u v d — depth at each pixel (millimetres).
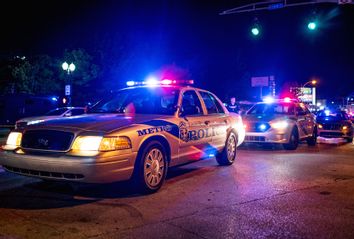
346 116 17219
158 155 6246
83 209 5254
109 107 7406
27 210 5172
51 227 4520
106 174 5285
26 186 6523
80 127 5527
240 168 8602
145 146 5961
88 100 32312
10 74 32281
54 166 5234
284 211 5305
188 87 7598
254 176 7691
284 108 13148
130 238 4227
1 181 6895
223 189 6539
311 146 14125
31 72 31031
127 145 5574
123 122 5906
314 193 6332
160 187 6324
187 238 4270
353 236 4398
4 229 4434
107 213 5094
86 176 5168
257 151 12023
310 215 5141
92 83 32250
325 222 4863
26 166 5477
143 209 5305
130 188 6457
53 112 18562
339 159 10250
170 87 7441
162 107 7137
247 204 5633
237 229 4574
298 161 9812
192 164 9109
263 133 11984
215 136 8047
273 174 7930
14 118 27547
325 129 16500
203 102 7969
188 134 7020
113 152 5355
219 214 5137
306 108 14219
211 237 4312
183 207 5434
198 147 7406
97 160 5180
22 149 5652
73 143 5332
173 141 6590
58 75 31422
